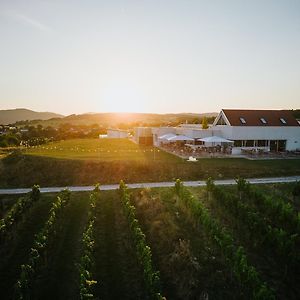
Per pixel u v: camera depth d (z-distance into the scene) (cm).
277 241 2044
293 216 2423
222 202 2975
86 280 1697
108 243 2392
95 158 4891
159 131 7194
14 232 2559
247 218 2431
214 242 2225
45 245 2122
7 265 2108
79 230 2634
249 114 6091
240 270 1759
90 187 3969
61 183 4153
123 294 1806
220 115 6253
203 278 1898
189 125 8469
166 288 1852
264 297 1505
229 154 5628
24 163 4606
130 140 8838
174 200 3247
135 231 2281
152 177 4288
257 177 4247
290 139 5947
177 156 5394
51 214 2652
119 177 4278
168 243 2319
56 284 1886
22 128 18225
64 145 7344
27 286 1719
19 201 2930
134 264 2100
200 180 4166
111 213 3009
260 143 5831
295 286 1789
